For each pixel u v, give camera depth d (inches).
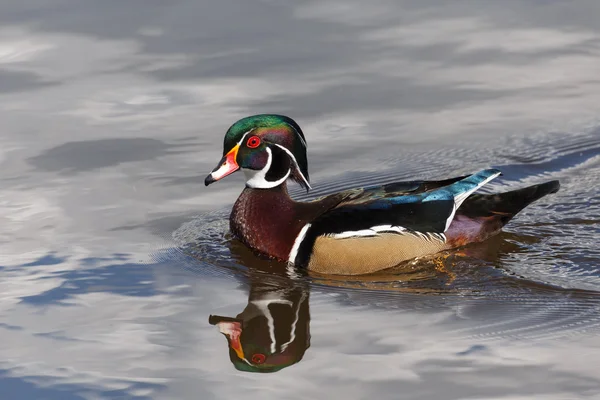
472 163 632.4
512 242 544.1
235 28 819.4
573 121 684.1
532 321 450.6
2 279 498.0
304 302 479.2
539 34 807.7
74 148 649.6
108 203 587.2
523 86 731.4
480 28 819.4
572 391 390.3
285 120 549.3
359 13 849.5
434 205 534.0
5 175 615.2
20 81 738.2
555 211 579.8
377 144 657.6
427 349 425.7
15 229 552.4
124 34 808.9
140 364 420.5
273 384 403.5
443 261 525.7
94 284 494.9
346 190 563.5
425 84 733.3
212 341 439.2
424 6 865.5
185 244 544.1
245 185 580.4
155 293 487.2
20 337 442.3
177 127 675.4
